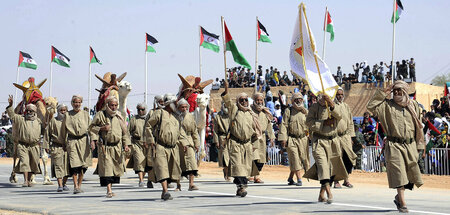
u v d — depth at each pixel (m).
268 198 12.12
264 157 16.25
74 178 13.81
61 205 11.09
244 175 12.12
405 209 9.43
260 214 9.45
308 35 10.63
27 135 16.19
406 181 9.19
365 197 12.43
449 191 14.75
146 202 11.50
